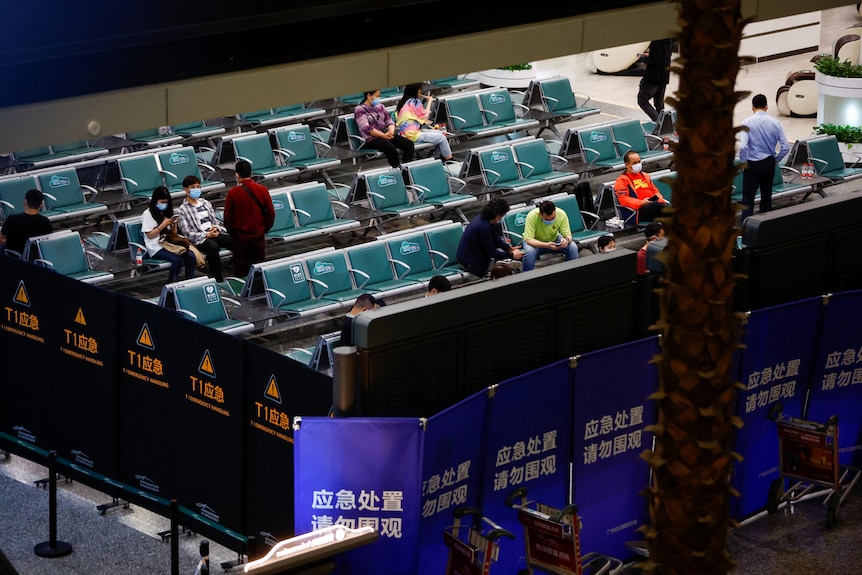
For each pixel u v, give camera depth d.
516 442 22.25
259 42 22.25
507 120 48.34
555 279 23.02
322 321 36.28
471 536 21.16
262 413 23.67
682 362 14.18
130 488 26.59
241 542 24.44
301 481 20.48
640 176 40.22
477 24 24.23
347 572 20.77
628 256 24.14
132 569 24.67
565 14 25.00
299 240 39.88
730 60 13.55
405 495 20.33
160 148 42.28
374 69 23.22
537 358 23.14
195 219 37.09
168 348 25.23
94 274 35.06
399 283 35.25
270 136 44.88
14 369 28.52
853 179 44.88
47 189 38.88
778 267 25.95
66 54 20.73
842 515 26.38
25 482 28.20
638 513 24.73
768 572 24.31
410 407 21.39
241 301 34.03
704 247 13.85
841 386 26.61
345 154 44.88
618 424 23.80
